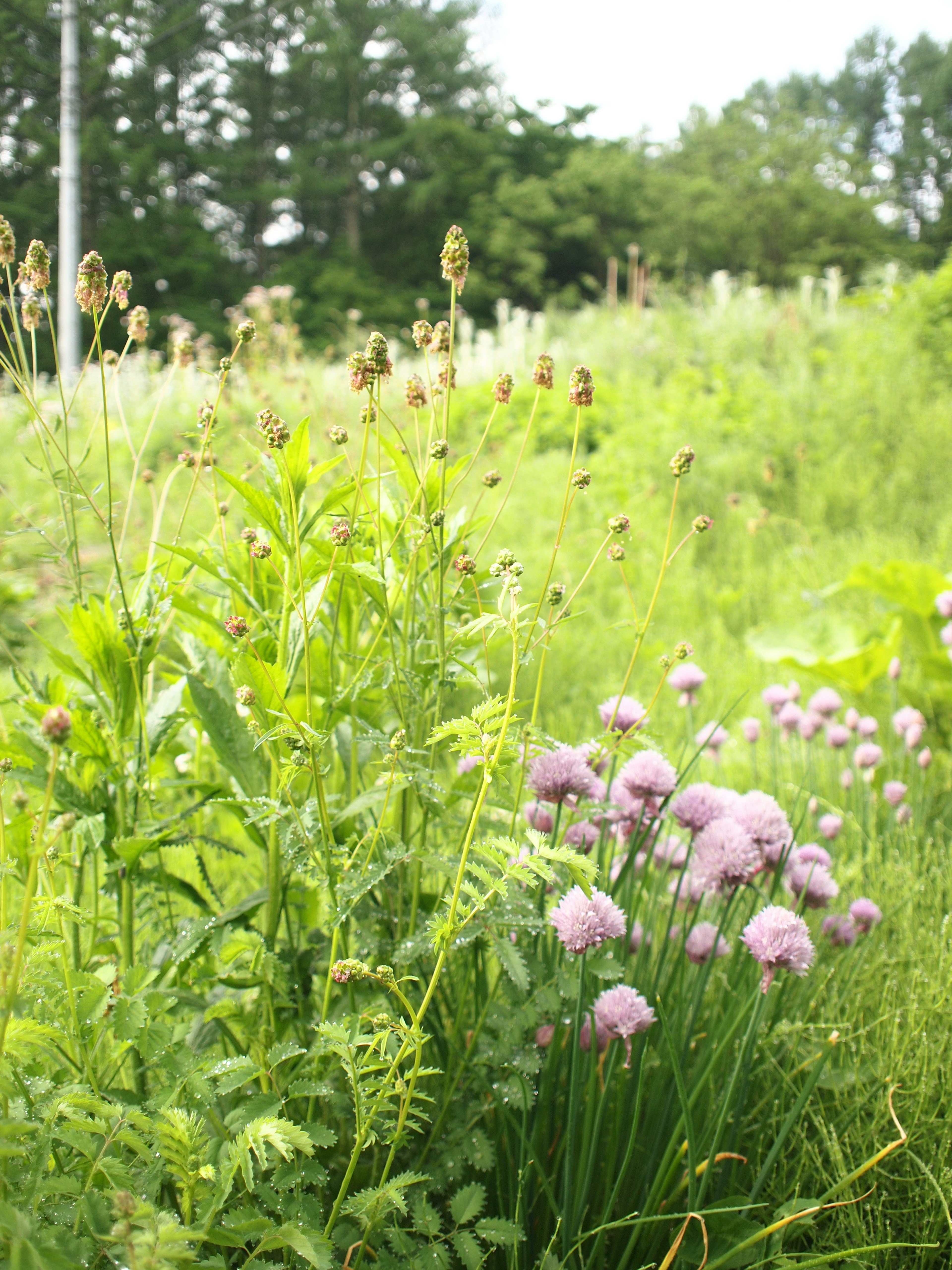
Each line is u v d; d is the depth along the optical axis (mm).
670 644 4531
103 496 2232
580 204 30500
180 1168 1030
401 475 1599
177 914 1931
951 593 3037
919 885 2102
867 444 7125
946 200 45656
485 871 1159
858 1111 1610
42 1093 1143
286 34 30094
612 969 1381
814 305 11469
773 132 36219
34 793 1526
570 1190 1372
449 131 30859
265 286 26578
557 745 1376
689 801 1645
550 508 6586
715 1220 1423
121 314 18453
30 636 3555
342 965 1087
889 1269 1445
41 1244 889
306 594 1568
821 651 3814
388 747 1357
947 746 3266
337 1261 1275
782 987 1617
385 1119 1275
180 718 1646
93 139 23453
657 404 8312
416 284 30000
